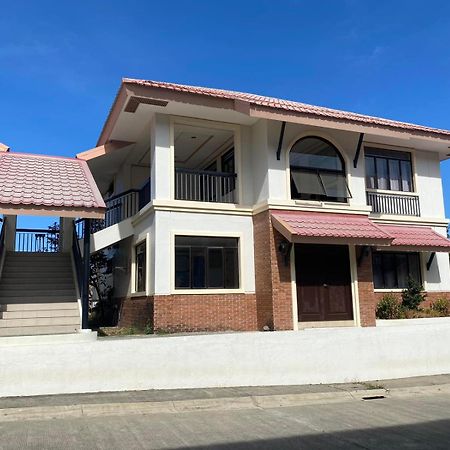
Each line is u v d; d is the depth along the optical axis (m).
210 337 10.32
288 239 13.80
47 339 10.85
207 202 15.12
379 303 16.98
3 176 13.54
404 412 8.60
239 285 15.25
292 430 7.27
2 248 15.73
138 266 16.52
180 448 6.30
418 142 18.19
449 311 17.59
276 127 15.43
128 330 14.72
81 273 14.30
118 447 6.32
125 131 16.34
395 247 16.31
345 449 6.32
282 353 10.86
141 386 9.69
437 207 19.19
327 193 15.97
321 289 15.23
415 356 12.23
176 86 14.40
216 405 8.95
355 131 15.67
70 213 12.28
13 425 7.41
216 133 16.44
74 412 8.10
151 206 14.55
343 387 10.57
